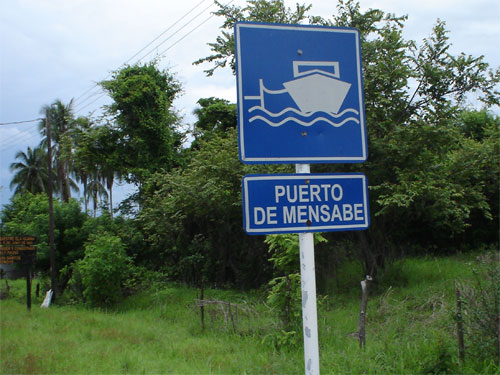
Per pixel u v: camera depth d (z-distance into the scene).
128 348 8.08
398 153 11.28
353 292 12.22
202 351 7.70
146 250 18.31
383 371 5.75
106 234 16.30
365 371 5.78
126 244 17.06
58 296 17.56
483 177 13.95
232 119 22.91
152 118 21.94
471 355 5.66
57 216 19.05
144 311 13.03
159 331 9.68
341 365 6.02
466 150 12.98
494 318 5.64
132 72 22.97
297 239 7.86
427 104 11.70
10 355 7.60
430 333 7.04
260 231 2.87
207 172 15.41
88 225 18.73
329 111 3.11
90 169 22.73
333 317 9.70
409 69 11.34
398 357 6.08
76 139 23.05
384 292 11.50
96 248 14.92
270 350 7.52
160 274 16.50
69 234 18.72
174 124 24.03
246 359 6.98
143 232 18.94
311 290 2.90
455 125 11.91
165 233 16.66
